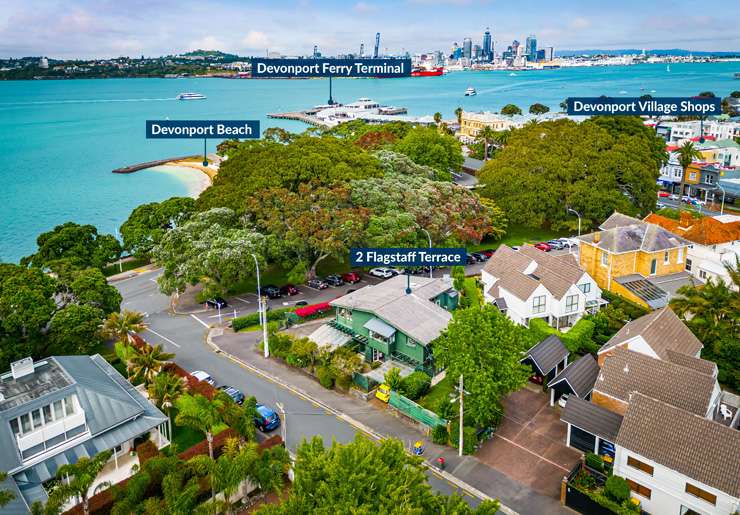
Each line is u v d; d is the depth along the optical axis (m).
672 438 41.62
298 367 65.19
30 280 64.69
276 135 183.88
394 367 60.38
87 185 190.00
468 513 34.97
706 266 82.31
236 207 93.94
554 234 115.25
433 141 142.12
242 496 44.78
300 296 86.00
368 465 34.06
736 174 142.62
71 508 41.28
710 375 49.75
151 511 36.38
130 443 50.19
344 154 109.12
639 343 56.50
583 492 42.66
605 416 48.53
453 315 56.56
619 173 114.44
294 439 52.25
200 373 61.81
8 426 43.81
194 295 89.38
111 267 105.50
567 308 72.50
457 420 51.72
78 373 51.25
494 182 117.44
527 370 54.34
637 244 82.88
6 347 59.75
